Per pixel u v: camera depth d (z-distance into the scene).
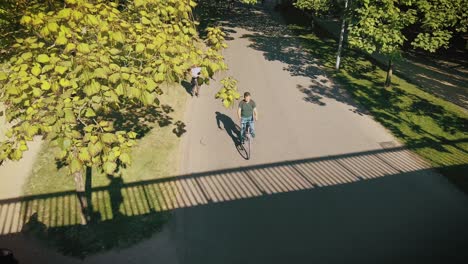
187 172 9.52
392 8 12.87
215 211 8.16
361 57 20.36
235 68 17.80
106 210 8.00
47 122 4.95
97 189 8.62
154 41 5.87
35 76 5.18
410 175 9.79
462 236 7.67
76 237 7.29
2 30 6.52
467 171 9.99
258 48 21.59
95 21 5.43
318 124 12.52
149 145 10.50
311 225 7.86
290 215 8.14
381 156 10.68
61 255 6.87
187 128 11.70
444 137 11.81
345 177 9.62
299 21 30.44
